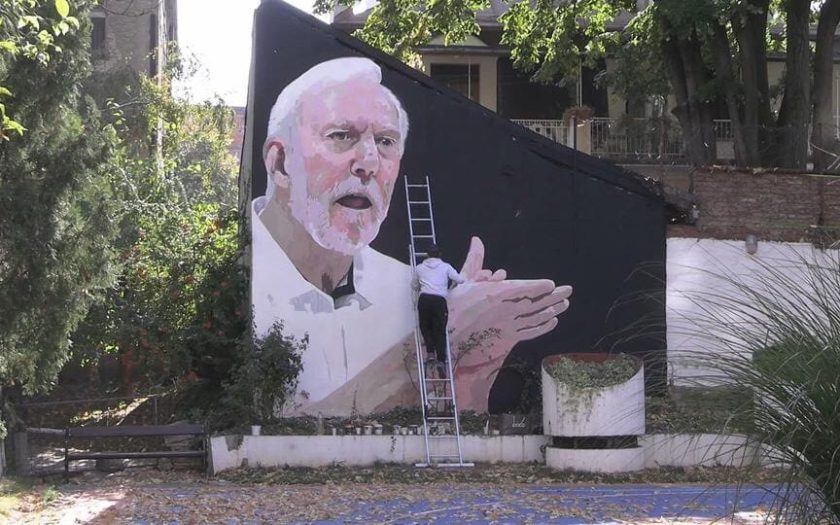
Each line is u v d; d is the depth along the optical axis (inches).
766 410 176.7
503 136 571.8
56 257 423.8
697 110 799.7
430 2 847.1
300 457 493.4
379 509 381.1
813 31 1034.1
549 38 930.1
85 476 486.3
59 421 610.2
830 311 179.8
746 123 772.0
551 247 569.6
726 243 567.5
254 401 517.7
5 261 417.1
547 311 565.9
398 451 499.8
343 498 406.3
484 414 551.8
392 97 563.8
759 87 804.6
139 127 913.5
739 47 805.2
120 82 912.3
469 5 872.9
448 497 407.5
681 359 197.6
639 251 571.5
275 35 553.3
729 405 183.6
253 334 536.1
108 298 587.5
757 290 229.5
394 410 544.4
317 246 549.3
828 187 571.2
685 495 398.0
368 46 560.7
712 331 211.8
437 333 528.7
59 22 388.5
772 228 567.5
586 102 1082.7
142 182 740.7
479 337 557.9
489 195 568.1
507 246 567.2
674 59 819.4
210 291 591.8
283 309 542.9
